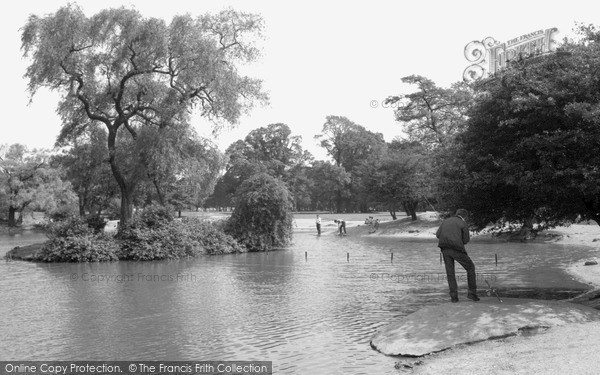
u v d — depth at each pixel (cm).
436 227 5300
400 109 5819
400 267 2247
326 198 12412
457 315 1009
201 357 899
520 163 1321
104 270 2262
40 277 2011
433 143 5666
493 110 1393
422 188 5600
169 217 3080
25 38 2900
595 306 1163
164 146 3062
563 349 779
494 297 1266
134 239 2856
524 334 902
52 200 7294
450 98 5412
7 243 4503
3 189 7225
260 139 12200
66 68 3028
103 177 3934
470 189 1462
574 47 1347
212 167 3616
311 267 2306
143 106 3294
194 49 3066
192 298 1486
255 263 2530
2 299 1482
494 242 3572
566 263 2222
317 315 1232
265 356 900
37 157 7550
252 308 1327
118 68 3108
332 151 12106
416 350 880
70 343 994
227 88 3209
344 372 802
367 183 6156
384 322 1147
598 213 1410
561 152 1252
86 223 3012
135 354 919
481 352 824
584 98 1237
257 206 3394
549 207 1443
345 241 4369
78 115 3347
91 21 2984
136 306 1363
